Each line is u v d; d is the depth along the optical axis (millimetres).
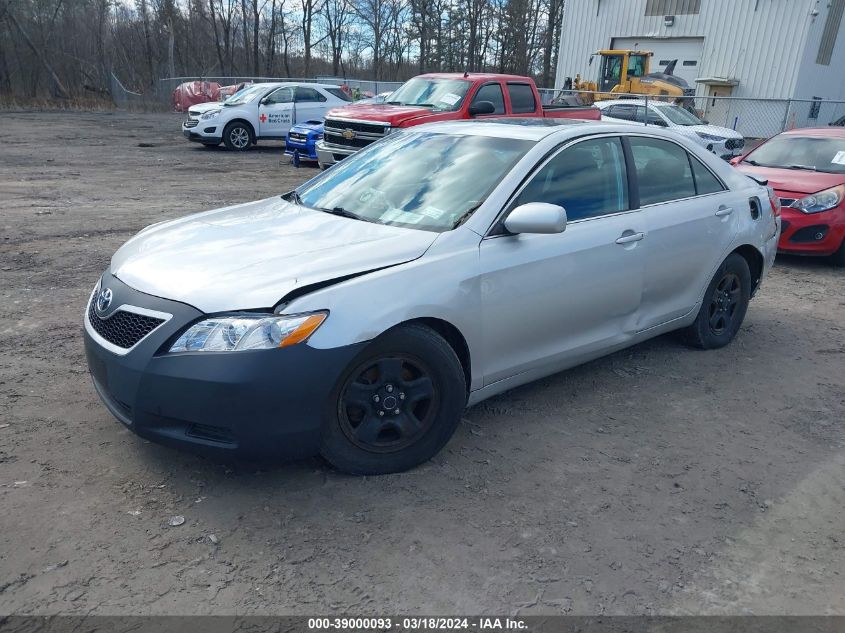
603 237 4195
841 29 32094
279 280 3127
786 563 2973
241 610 2578
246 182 13227
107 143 19656
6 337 5082
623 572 2865
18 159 15266
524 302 3791
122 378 3100
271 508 3176
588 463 3703
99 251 7578
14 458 3482
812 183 8336
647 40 33750
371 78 55812
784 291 7387
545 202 3992
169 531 2992
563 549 2988
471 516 3188
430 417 3496
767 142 9750
